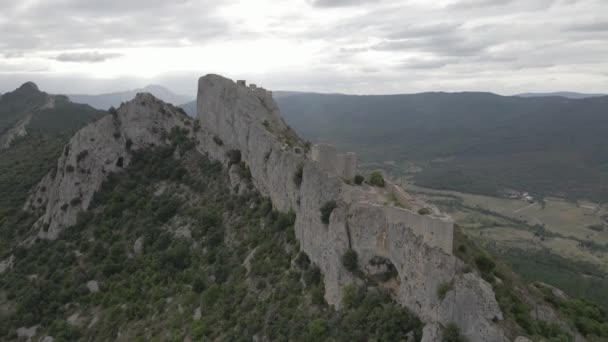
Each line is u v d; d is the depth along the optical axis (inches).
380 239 2021.4
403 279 1856.5
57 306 3196.4
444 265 1663.4
